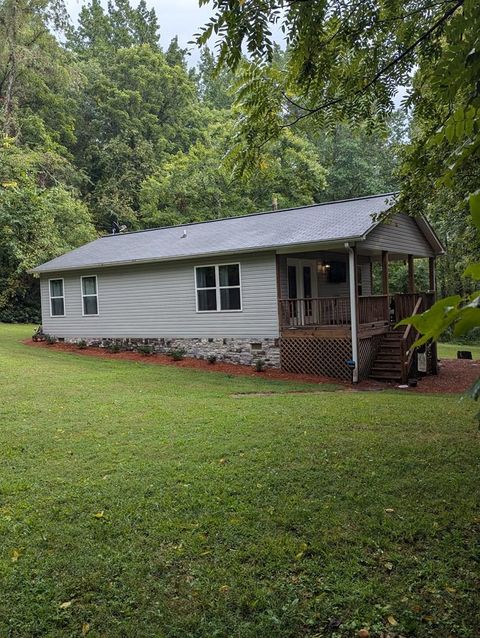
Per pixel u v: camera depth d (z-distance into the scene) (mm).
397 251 13445
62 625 2643
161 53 39094
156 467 4852
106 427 6402
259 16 2834
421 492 4156
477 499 3998
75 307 16141
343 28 3633
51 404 7758
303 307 13656
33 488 4398
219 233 14664
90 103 33469
